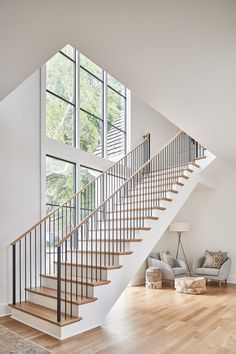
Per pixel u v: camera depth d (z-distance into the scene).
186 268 6.60
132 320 3.86
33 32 2.24
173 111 3.65
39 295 4.00
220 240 7.20
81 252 4.36
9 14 2.05
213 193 7.43
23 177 4.48
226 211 7.20
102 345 3.04
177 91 3.16
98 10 2.01
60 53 5.77
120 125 7.26
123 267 4.04
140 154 7.44
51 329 3.33
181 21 2.11
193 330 3.51
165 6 1.96
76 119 5.90
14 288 4.01
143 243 4.54
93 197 6.02
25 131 4.58
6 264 4.17
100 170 6.27
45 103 4.92
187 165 6.41
